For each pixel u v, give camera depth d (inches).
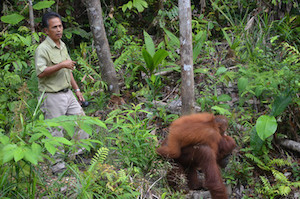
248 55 241.8
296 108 188.2
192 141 137.3
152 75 225.5
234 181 169.0
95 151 175.0
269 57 231.6
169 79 247.0
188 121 142.7
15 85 219.5
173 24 285.7
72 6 311.9
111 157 160.7
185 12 184.2
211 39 294.7
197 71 230.4
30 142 108.9
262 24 272.1
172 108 216.7
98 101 223.8
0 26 296.0
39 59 156.8
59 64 154.8
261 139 176.1
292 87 183.3
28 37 238.8
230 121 188.7
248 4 297.3
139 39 301.6
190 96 193.6
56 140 107.9
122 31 286.2
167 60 265.0
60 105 165.6
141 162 158.2
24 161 119.0
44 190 134.1
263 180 164.6
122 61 248.8
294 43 246.2
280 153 187.6
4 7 285.4
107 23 291.9
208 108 202.7
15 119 118.0
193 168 152.7
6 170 119.9
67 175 149.4
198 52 241.6
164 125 206.5
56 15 159.3
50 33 159.8
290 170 178.4
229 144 144.9
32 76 225.5
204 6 297.6
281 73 185.8
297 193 163.3
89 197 122.2
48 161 144.1
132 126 170.9
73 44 301.9
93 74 244.5
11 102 202.5
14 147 100.7
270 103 204.5
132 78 241.4
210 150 136.3
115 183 135.6
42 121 115.0
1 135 109.4
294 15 282.4
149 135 164.7
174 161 148.8
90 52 286.8
